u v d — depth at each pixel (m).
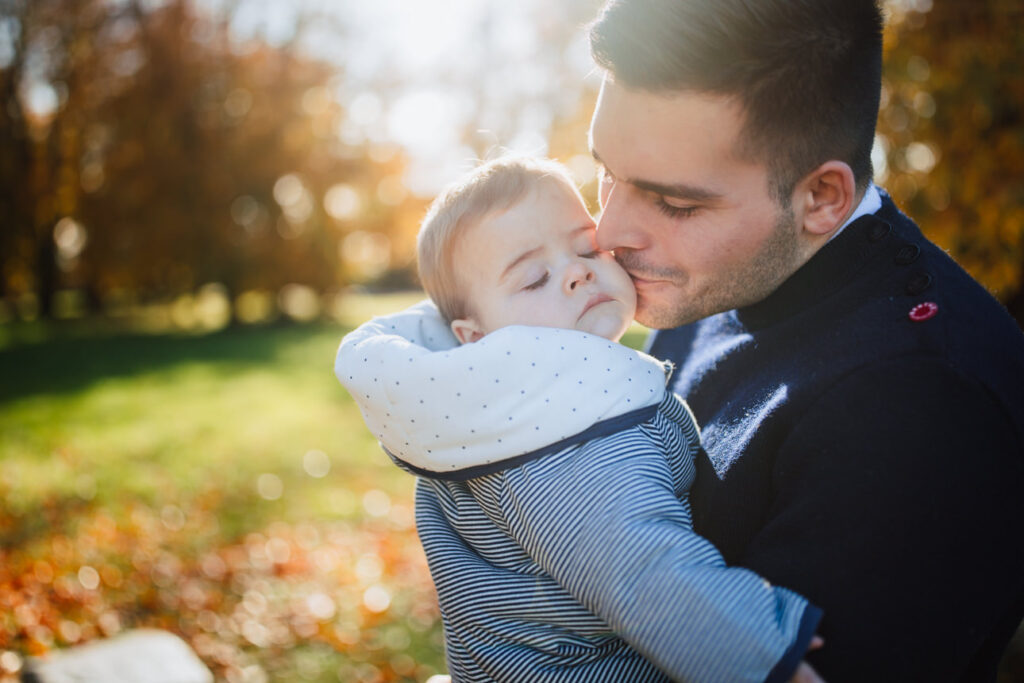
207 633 4.44
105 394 11.39
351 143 23.77
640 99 0.98
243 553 5.61
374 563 5.45
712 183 0.99
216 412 10.18
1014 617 1.04
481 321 1.31
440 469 1.14
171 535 5.91
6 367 14.06
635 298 1.21
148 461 7.85
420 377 1.10
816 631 0.87
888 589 0.86
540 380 1.08
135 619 4.56
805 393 0.99
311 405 10.68
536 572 1.10
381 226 24.64
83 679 2.99
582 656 1.08
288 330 21.20
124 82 21.39
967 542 0.85
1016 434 0.89
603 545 0.96
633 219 1.08
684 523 0.99
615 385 1.10
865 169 1.06
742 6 0.93
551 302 1.24
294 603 4.82
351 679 3.97
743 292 1.10
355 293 32.59
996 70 4.65
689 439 1.19
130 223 21.38
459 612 1.17
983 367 0.91
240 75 22.16
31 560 5.22
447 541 1.23
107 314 25.72
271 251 22.72
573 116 7.82
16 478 7.06
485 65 18.67
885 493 0.87
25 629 4.18
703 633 0.88
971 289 1.04
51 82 21.11
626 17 0.98
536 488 1.04
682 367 1.40
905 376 0.91
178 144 21.53
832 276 1.07
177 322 23.92
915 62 4.95
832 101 0.97
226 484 7.22
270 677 3.99
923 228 5.00
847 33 0.97
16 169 21.39
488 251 1.29
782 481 0.97
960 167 4.84
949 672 0.87
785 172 1.00
